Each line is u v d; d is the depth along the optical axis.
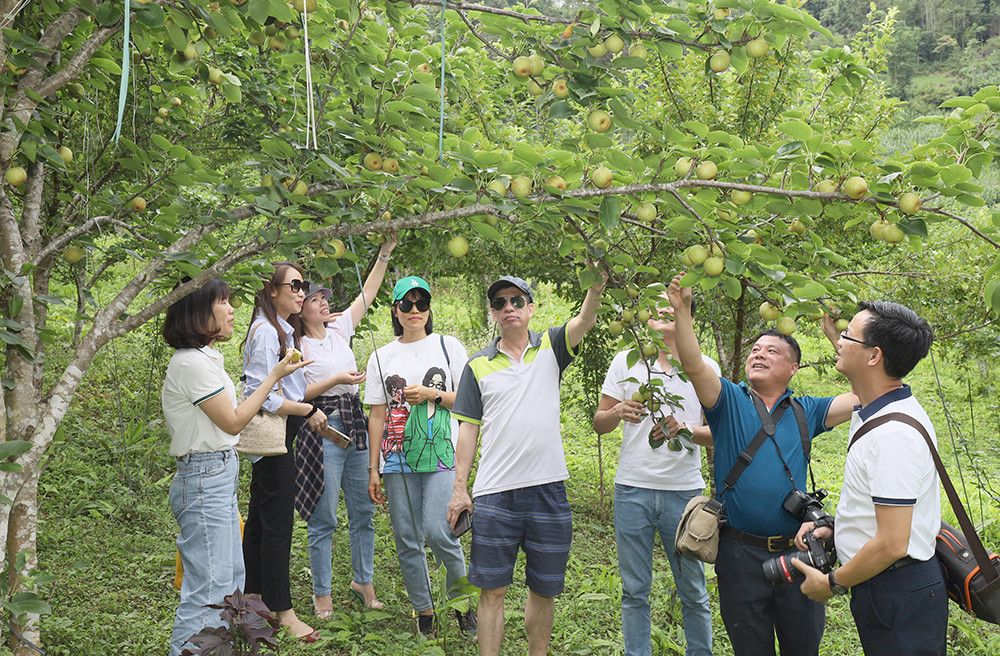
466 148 2.54
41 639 4.01
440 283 10.90
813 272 2.80
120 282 10.25
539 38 2.63
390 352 4.79
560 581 4.04
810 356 13.59
